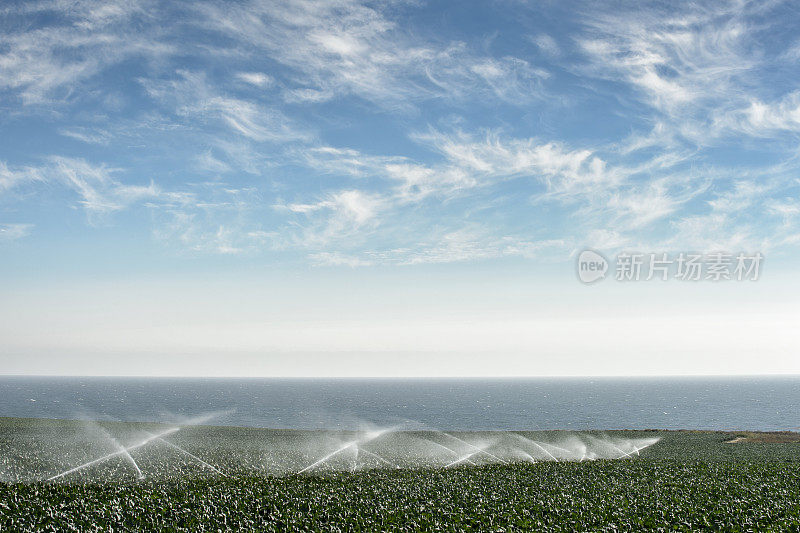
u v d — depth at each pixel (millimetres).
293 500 28844
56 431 61969
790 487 35125
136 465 41906
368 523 25078
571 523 26109
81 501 26219
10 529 22000
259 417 184625
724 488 34688
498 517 26938
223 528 23766
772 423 165375
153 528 23141
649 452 59938
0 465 39188
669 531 25062
